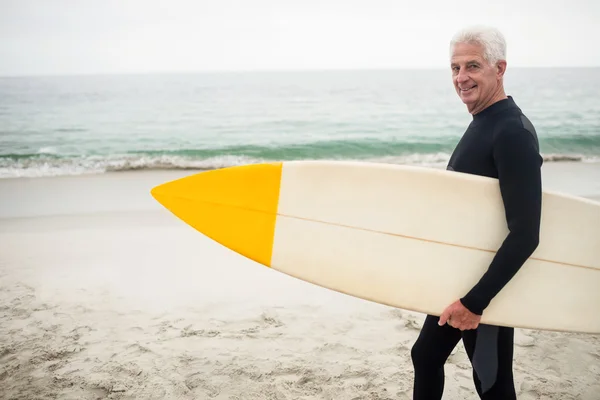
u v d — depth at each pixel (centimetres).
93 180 789
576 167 893
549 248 166
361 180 184
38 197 658
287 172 194
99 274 388
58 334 291
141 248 450
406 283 177
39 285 365
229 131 1435
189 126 1505
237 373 250
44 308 327
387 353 271
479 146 151
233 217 198
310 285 371
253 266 410
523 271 165
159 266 407
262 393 234
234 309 327
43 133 1366
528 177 132
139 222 532
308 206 191
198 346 277
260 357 265
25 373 250
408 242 176
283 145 1246
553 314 164
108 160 1032
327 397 231
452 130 1405
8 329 297
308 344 280
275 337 288
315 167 191
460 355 267
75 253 436
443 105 1836
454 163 167
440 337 160
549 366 258
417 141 1275
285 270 192
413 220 175
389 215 179
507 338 162
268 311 321
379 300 180
